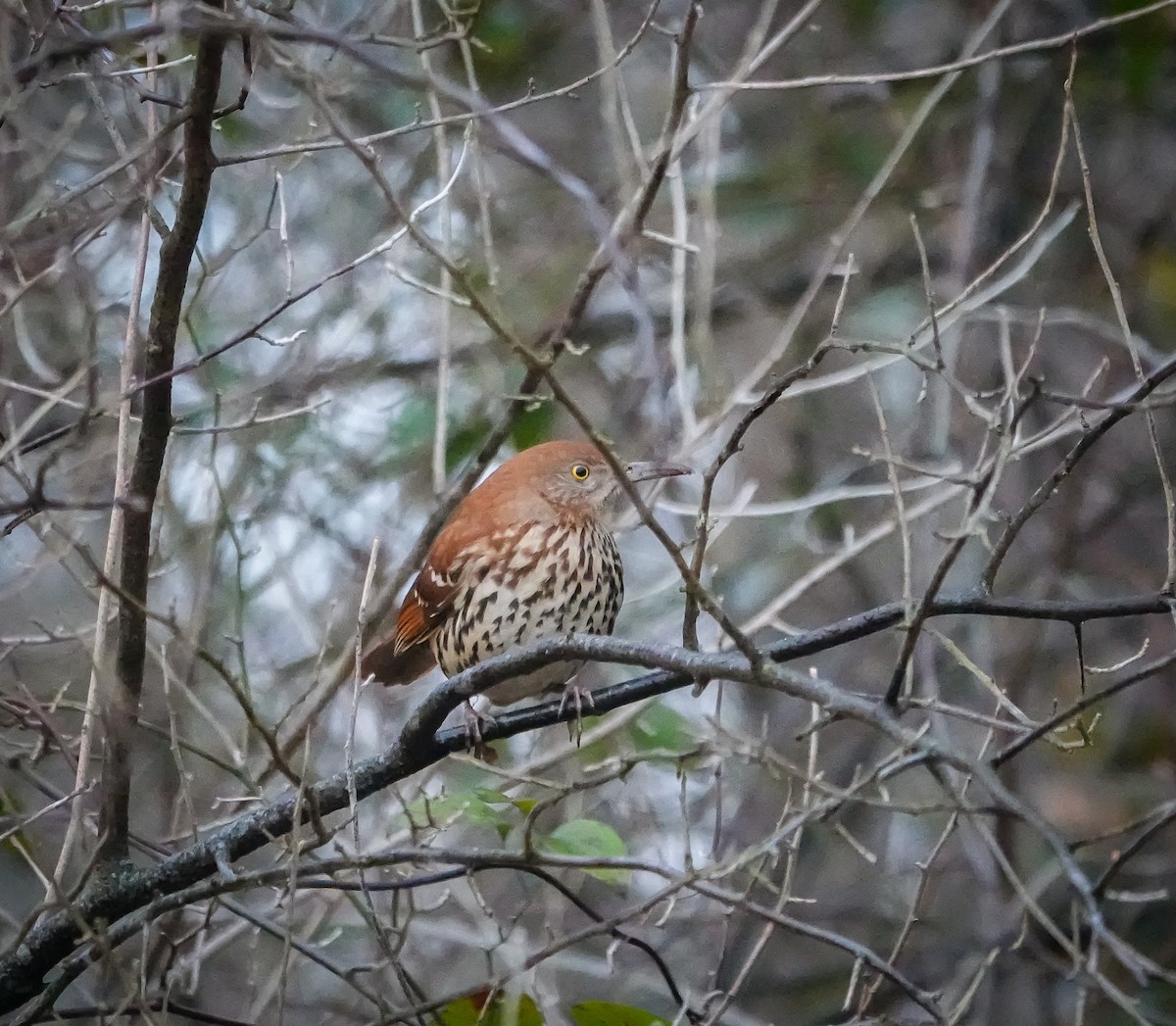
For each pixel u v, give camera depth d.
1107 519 12.98
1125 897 6.43
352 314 11.99
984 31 10.88
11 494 9.42
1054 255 14.19
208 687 11.17
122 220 9.63
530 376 10.16
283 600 11.88
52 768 10.53
